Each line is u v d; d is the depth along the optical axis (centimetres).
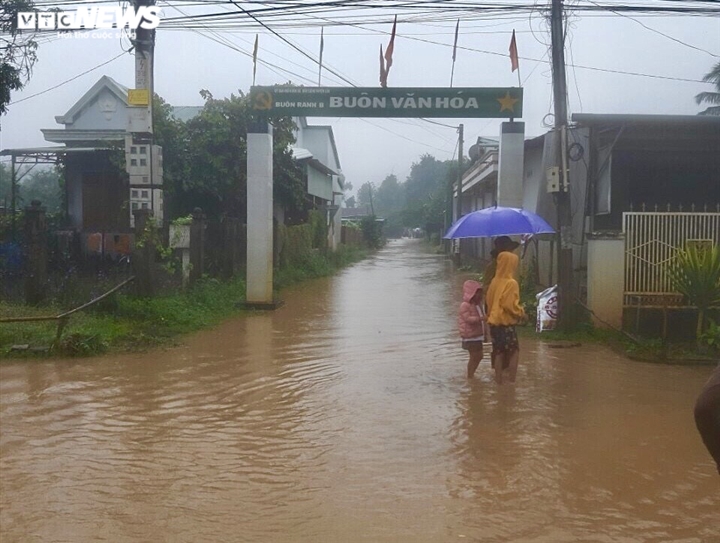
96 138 2144
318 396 808
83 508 491
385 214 11800
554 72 1215
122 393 807
